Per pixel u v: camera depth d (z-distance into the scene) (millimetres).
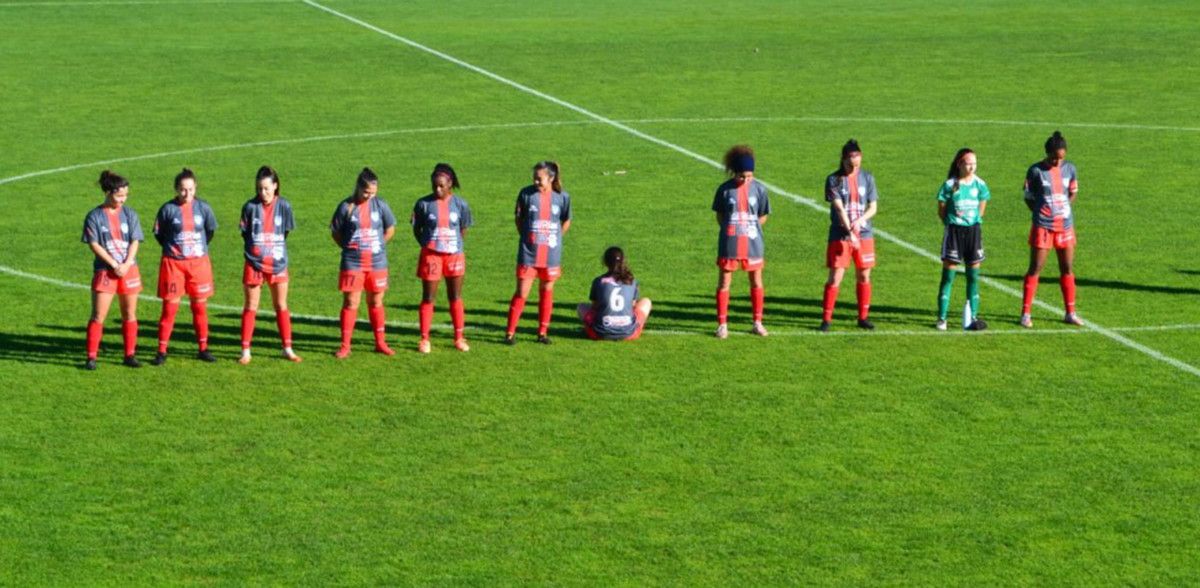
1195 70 58312
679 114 49906
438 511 17859
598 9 80562
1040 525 17547
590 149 43875
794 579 16203
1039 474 19031
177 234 23312
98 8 77938
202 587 15914
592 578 16203
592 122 48438
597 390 22344
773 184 38875
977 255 25500
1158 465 19344
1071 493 18453
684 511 17891
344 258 23797
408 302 27906
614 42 67500
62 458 19438
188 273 23406
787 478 18891
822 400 21891
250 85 55344
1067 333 25625
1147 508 18031
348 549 16828
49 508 17828
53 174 39875
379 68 59750
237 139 45188
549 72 58969
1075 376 23094
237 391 22266
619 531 17328
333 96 53250
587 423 20859
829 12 78750
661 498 18266
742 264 25062
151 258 31422
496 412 21328
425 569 16375
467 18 76250
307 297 28109
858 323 26172
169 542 16969
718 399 21922
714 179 39562
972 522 17625
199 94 53250
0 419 20875
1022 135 45656
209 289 23656
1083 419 21078
